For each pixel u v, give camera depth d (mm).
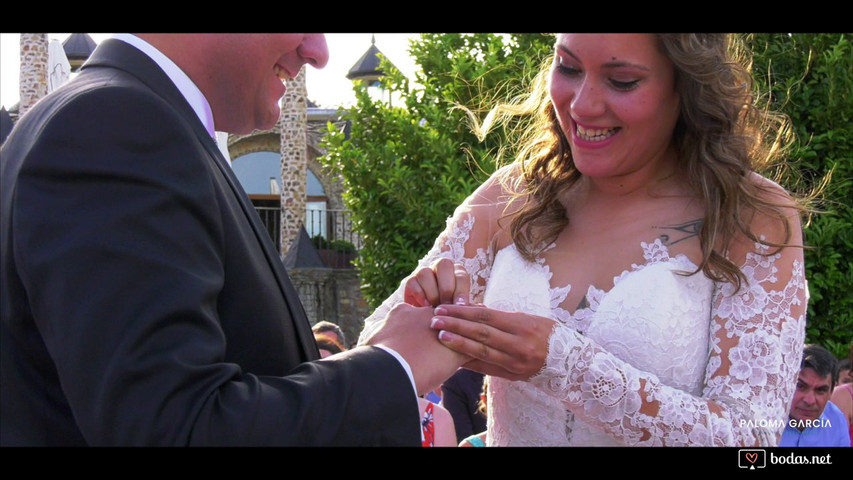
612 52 1823
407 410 1483
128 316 1298
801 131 6062
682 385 1946
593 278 2051
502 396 2137
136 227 1341
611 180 2090
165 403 1285
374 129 7836
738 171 1937
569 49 1860
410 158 7441
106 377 1271
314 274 18000
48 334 1326
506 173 2312
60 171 1351
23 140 1462
